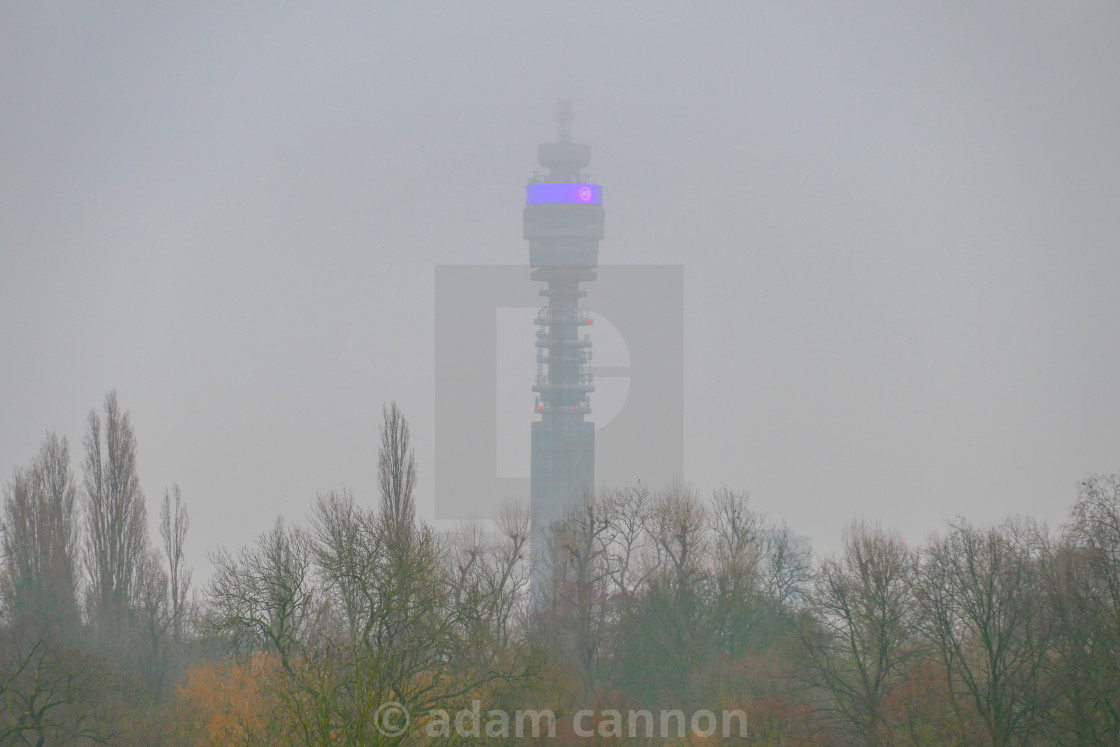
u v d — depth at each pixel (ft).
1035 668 642.22
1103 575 654.94
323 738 496.23
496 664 655.76
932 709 655.76
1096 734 609.42
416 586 647.97
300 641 652.48
